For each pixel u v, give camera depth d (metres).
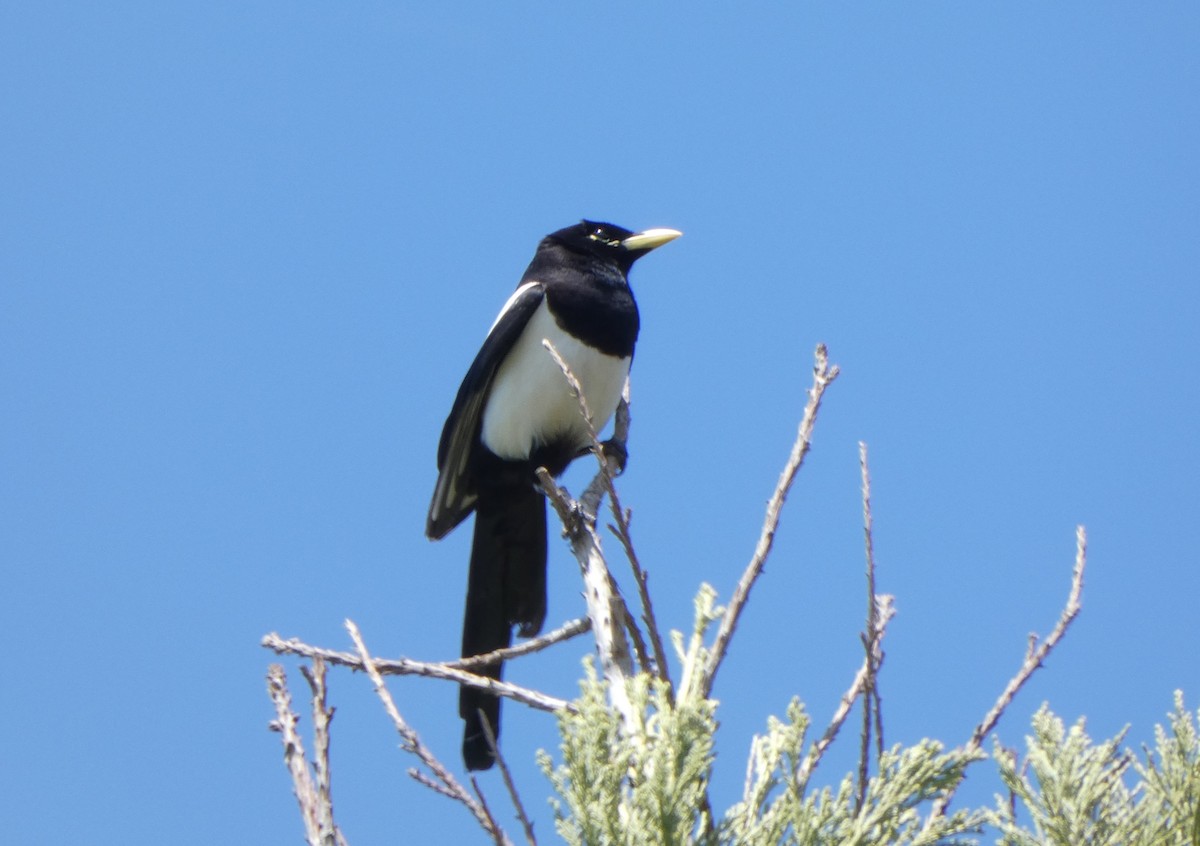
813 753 6.23
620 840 5.76
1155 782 6.61
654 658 6.64
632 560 6.32
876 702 6.08
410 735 6.12
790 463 7.00
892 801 5.96
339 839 6.01
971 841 6.08
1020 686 6.52
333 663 7.10
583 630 8.28
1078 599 6.68
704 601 6.64
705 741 5.87
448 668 7.14
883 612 6.75
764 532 6.82
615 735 6.10
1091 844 6.49
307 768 6.21
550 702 7.06
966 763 6.05
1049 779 6.59
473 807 5.96
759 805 6.10
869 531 6.22
